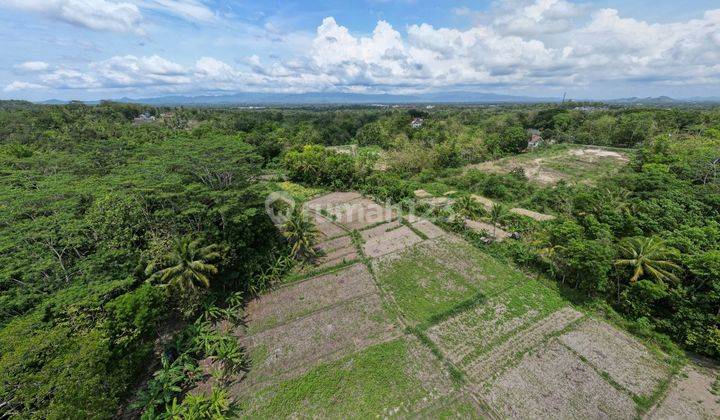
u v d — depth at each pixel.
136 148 47.34
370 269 28.08
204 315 21.50
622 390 16.44
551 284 25.11
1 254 19.39
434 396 16.39
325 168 52.81
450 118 107.88
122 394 16.59
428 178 55.38
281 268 27.16
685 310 18.89
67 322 15.59
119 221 22.47
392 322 21.75
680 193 30.61
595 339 19.86
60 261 19.84
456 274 27.02
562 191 42.47
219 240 24.84
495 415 15.41
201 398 15.19
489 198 45.72
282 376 17.84
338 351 19.45
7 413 11.84
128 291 19.42
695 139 54.88
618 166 58.50
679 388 16.47
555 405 15.78
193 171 29.45
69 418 12.36
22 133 60.59
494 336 20.28
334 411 15.80
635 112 86.94
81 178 32.84
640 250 21.88
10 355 12.91
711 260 18.80
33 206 24.97
